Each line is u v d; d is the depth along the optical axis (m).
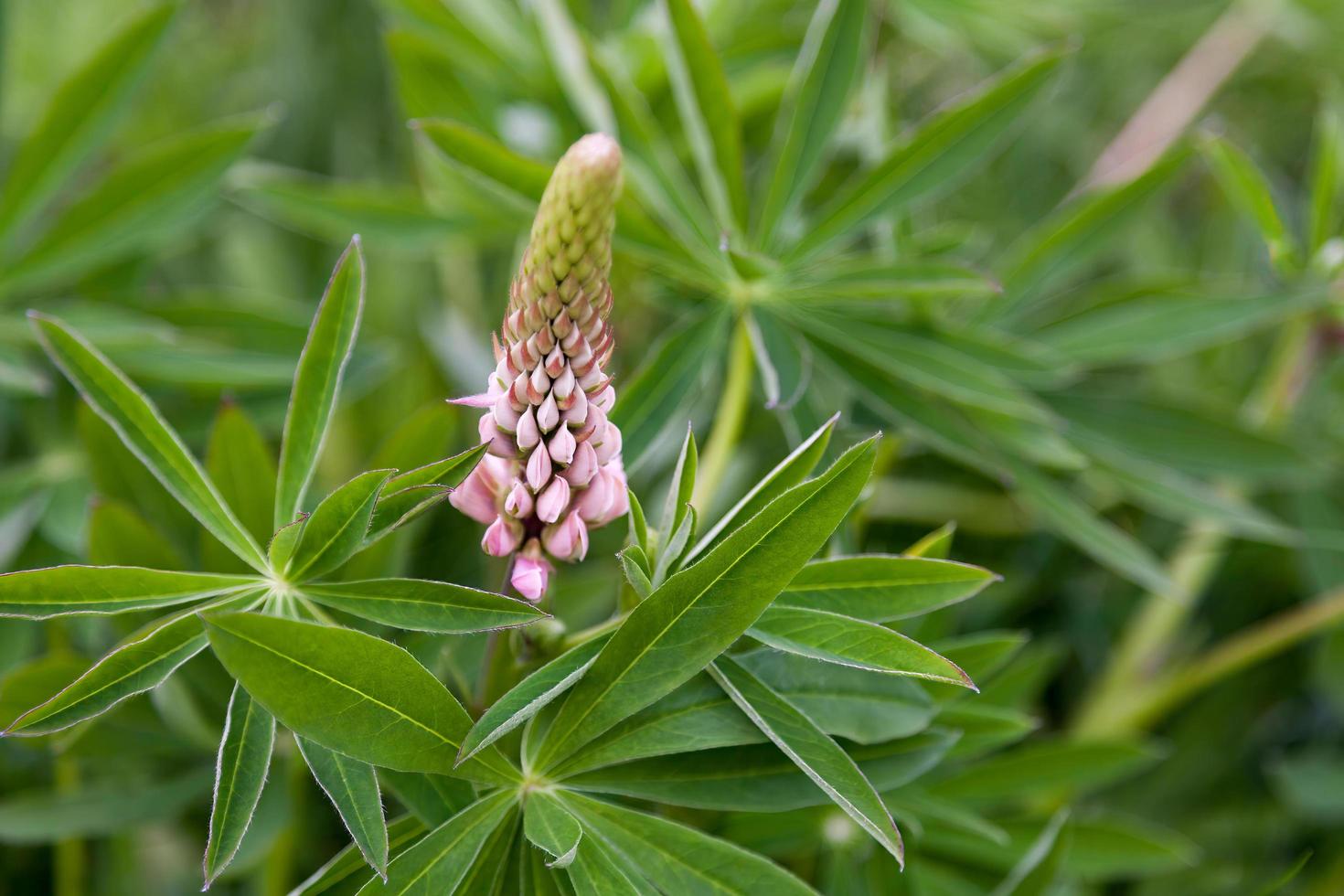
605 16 1.40
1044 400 1.05
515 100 1.14
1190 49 1.52
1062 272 1.06
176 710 0.95
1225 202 1.39
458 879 0.84
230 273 1.33
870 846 0.93
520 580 0.84
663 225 1.03
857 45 1.00
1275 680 1.17
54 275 1.03
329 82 1.44
